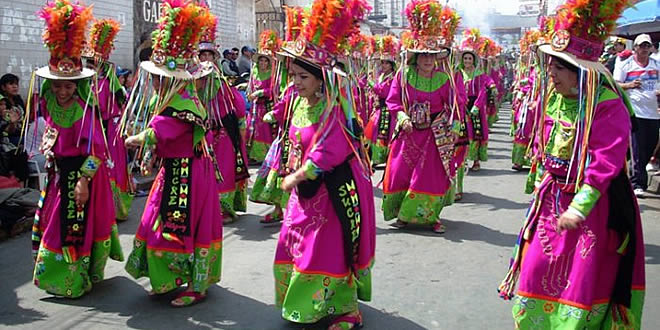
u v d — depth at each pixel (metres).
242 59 14.93
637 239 3.28
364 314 4.59
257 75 10.38
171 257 4.62
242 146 7.27
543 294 3.33
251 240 6.55
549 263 3.31
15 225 6.66
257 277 5.41
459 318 4.55
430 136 6.60
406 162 6.70
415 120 6.55
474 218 7.51
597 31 3.19
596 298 3.29
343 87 4.00
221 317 4.55
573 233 3.27
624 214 3.21
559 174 3.33
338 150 3.89
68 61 4.45
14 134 7.50
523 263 3.43
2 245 6.38
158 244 4.60
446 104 6.57
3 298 4.89
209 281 4.82
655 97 8.34
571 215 3.07
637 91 8.34
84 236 4.77
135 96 4.67
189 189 4.56
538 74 3.58
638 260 3.30
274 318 4.54
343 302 4.18
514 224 7.22
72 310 4.66
